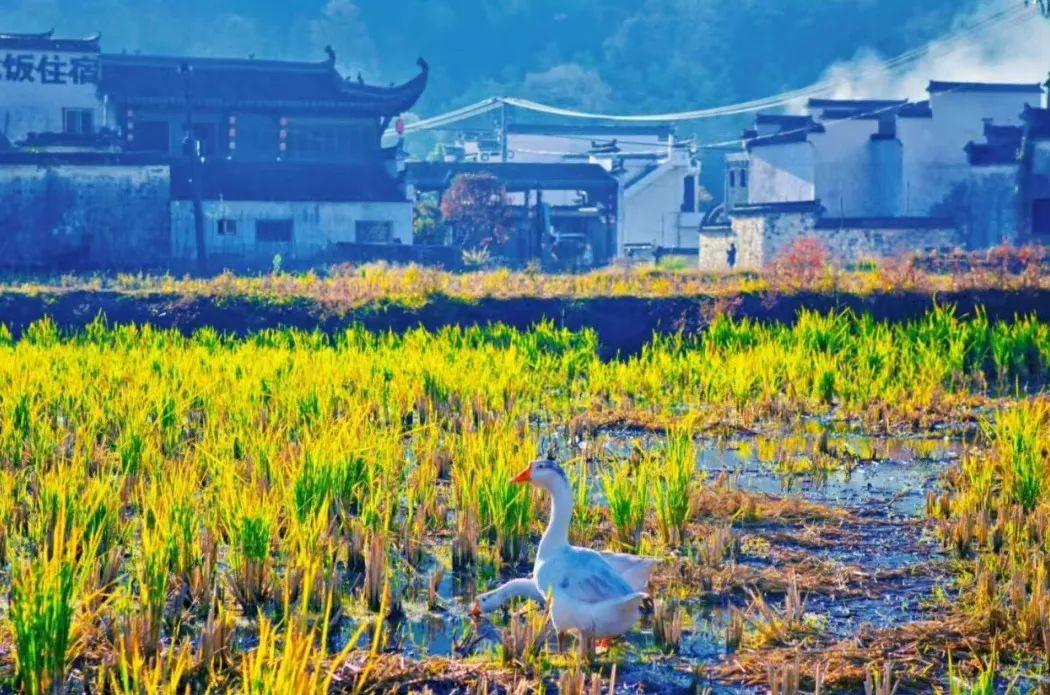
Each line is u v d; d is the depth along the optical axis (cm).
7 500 5144
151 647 3834
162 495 4997
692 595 4647
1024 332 10488
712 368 9475
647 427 7988
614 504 5169
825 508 5903
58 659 3547
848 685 3841
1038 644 4119
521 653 3947
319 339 11019
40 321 11762
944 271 17338
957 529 5281
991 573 4603
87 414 7112
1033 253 16288
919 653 4088
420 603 4541
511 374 8944
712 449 7494
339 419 6419
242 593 4422
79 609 4022
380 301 13038
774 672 3694
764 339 10956
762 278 13988
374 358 9450
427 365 8944
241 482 5269
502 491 5028
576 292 13425
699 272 15675
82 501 4822
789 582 4784
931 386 9075
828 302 12744
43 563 3766
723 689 3812
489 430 6850
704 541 5212
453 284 13988
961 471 6619
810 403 8856
